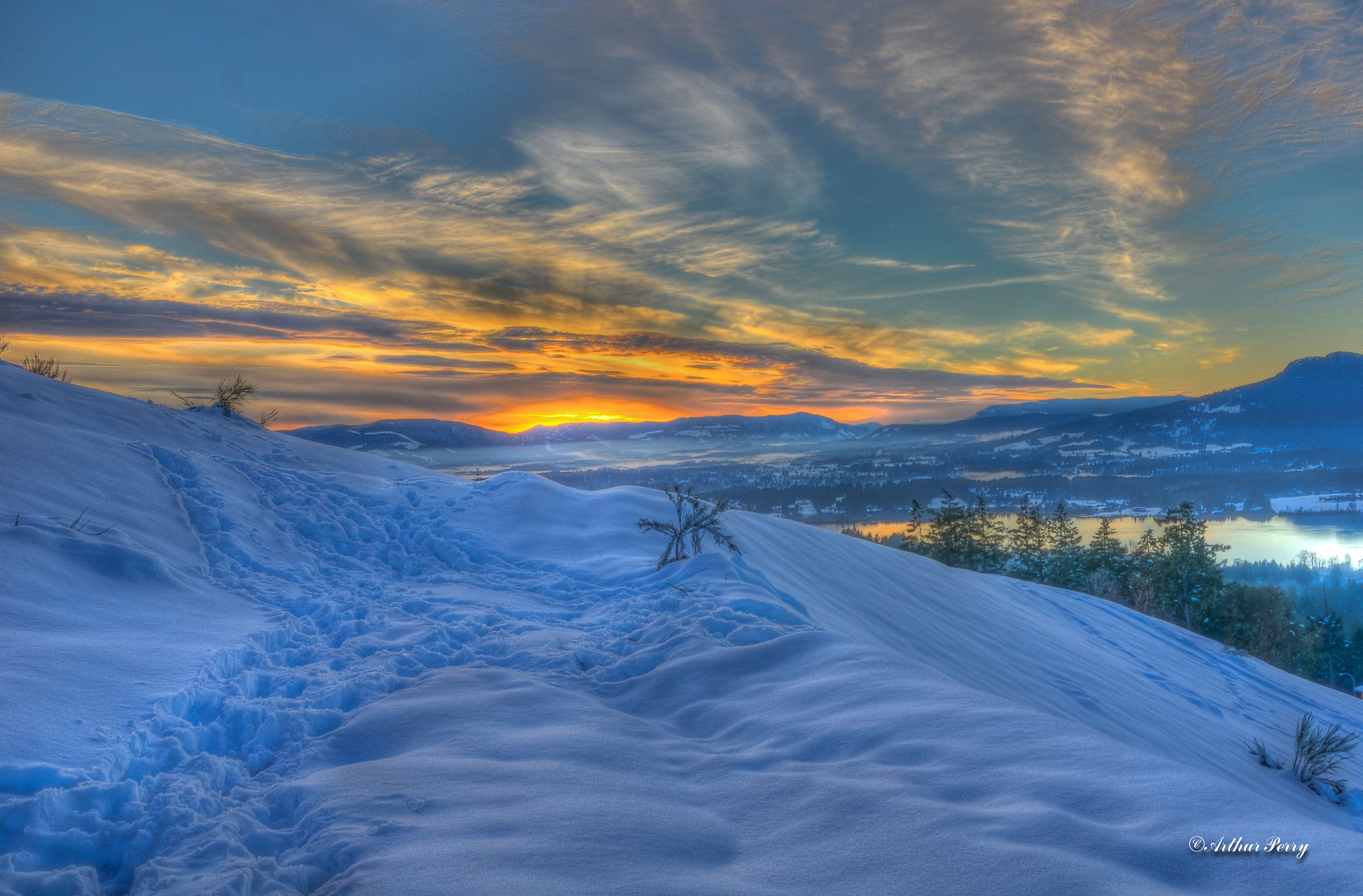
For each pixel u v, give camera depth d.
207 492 9.00
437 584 8.52
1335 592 140.62
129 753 3.74
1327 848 2.65
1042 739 3.77
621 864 2.74
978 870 2.62
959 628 12.62
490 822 3.05
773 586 8.66
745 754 4.01
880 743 3.93
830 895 2.55
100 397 10.90
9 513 6.67
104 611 5.68
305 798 3.38
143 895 2.66
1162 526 56.44
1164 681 14.86
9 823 3.00
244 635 5.76
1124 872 2.60
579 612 7.75
